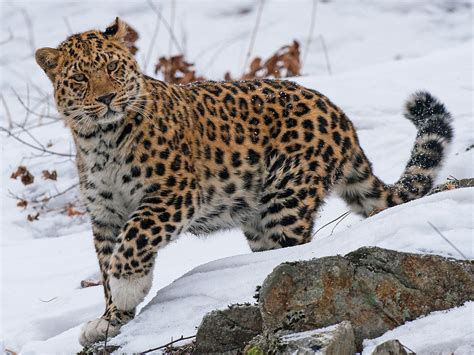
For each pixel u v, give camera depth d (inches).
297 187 535.2
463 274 385.4
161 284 540.4
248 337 397.4
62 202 724.7
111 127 498.6
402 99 735.1
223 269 457.4
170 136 506.3
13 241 681.0
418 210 424.8
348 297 385.4
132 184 502.9
